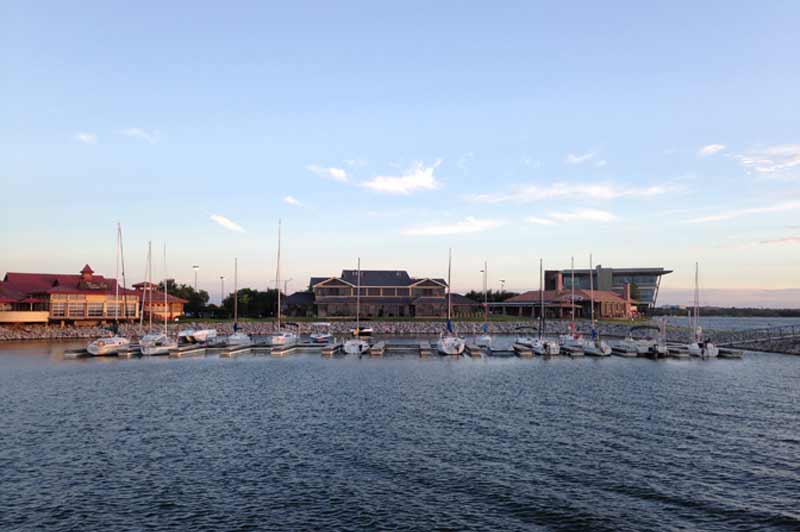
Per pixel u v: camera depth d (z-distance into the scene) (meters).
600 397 47.75
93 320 115.38
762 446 32.56
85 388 52.28
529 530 21.44
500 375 61.53
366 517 22.53
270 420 38.88
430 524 21.91
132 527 21.58
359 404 44.47
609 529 21.55
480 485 26.08
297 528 21.50
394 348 87.00
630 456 30.52
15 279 123.00
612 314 171.62
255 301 143.75
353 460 29.67
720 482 26.53
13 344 94.69
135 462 29.38
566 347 83.88
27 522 21.98
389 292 142.38
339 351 86.31
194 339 95.56
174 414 40.84
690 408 43.16
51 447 32.12
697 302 99.31
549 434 35.09
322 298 138.62
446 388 52.34
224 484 26.16
